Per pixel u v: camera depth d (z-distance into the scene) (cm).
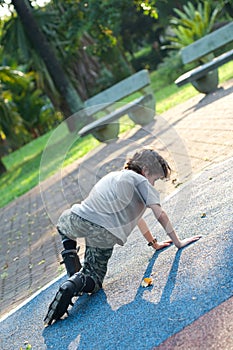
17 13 2261
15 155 3131
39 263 771
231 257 475
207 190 658
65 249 552
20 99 3797
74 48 2561
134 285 517
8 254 923
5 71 2653
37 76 2503
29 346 493
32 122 3850
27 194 1467
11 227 1140
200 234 551
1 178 2333
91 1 2239
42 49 2280
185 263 507
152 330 429
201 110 1244
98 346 443
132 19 4362
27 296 646
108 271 574
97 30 2330
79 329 485
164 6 3666
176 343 398
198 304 433
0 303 673
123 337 439
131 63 4328
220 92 1364
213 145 885
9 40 2425
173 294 465
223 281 447
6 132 2714
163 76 2634
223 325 394
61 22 2388
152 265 540
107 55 3397
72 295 509
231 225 534
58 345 475
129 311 474
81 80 3409
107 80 3441
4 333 558
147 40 4516
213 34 1584
